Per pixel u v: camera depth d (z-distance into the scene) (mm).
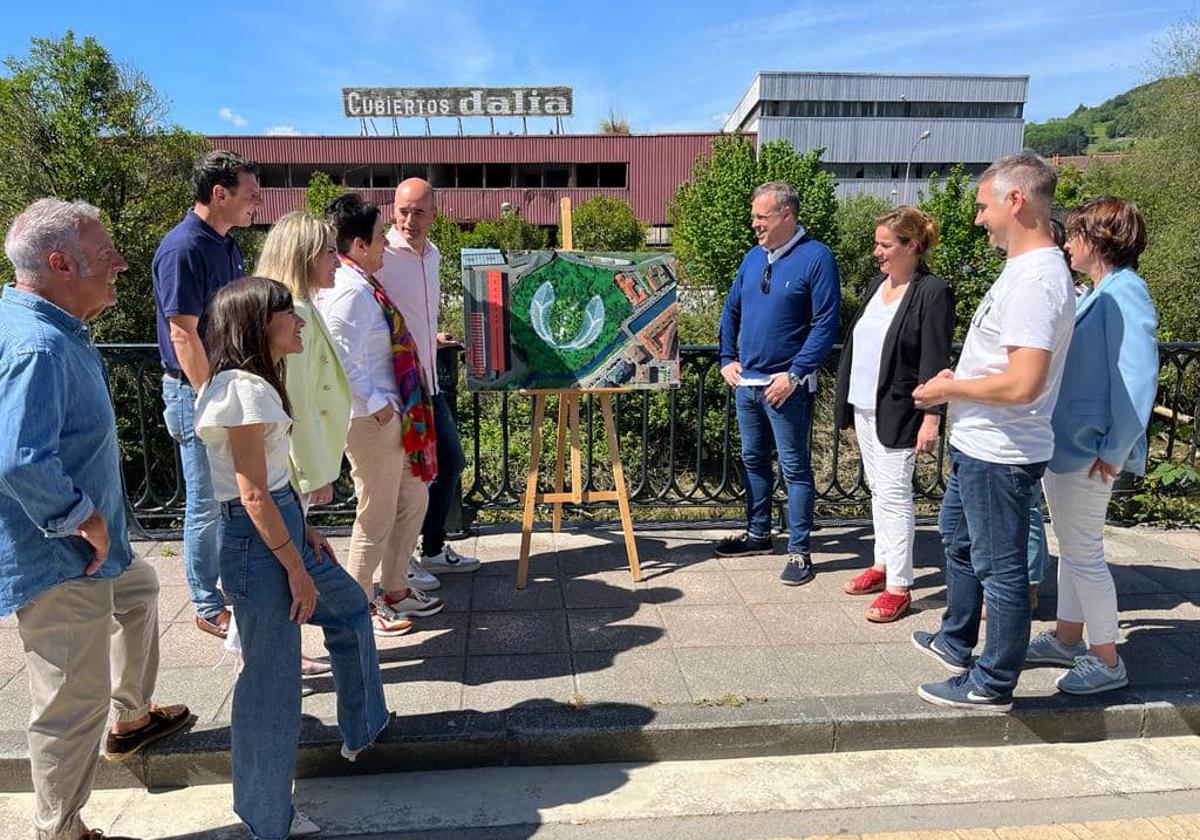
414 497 3459
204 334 2355
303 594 2250
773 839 2445
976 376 2736
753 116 55938
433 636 3477
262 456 2148
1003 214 2604
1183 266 14438
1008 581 2738
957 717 2885
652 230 48625
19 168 16797
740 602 3822
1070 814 2562
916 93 52750
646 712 2877
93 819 2516
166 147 17891
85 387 2148
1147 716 2957
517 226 34500
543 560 4352
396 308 3486
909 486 3592
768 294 3951
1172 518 5039
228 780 2699
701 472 5211
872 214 22531
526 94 55969
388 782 2709
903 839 2438
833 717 2854
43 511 1953
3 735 2715
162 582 3996
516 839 2443
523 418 8719
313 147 47438
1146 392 2752
